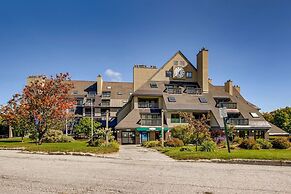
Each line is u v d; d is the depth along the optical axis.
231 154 16.34
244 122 39.56
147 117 40.38
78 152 18.61
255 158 15.08
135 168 12.95
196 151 19.84
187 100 42.06
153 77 46.44
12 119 32.41
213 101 43.38
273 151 19.94
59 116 30.31
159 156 18.28
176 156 16.88
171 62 47.41
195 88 44.56
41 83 30.12
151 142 30.25
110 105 63.59
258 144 24.80
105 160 15.88
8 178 10.38
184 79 47.28
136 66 48.34
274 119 68.38
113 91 67.44
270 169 12.90
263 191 8.68
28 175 10.98
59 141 33.41
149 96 42.31
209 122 40.12
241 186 9.30
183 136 31.06
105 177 10.66
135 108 42.06
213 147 21.03
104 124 54.16
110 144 24.70
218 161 15.07
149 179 10.33
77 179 10.26
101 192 8.41
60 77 30.67
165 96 42.16
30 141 34.97
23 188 8.85
